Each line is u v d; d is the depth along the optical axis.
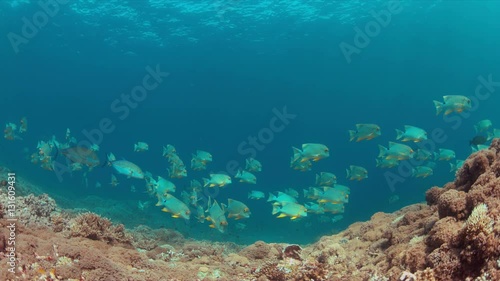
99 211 18.64
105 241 8.39
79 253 6.16
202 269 8.02
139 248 10.36
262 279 6.70
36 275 5.18
